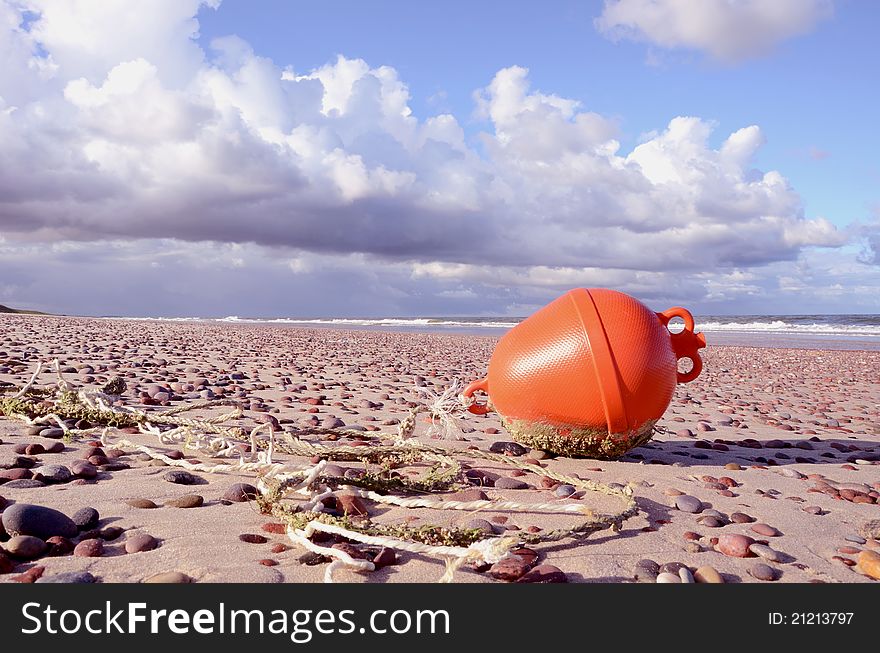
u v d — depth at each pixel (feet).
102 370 30.40
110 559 8.01
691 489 12.55
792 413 27.55
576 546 9.20
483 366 45.60
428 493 11.51
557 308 13.94
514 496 11.61
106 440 14.34
